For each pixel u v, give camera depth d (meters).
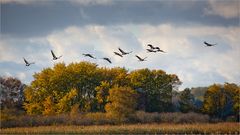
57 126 92.50
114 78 132.75
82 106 123.19
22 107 121.94
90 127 88.25
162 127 85.69
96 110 125.50
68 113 111.56
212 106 132.12
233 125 90.06
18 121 96.69
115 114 101.00
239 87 132.62
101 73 131.62
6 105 130.00
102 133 81.81
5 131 85.50
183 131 81.62
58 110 116.81
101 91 124.62
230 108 132.12
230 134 76.56
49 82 123.06
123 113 101.44
